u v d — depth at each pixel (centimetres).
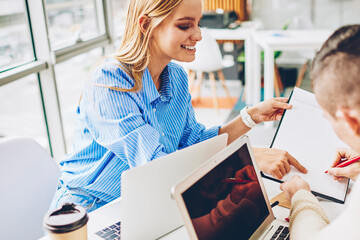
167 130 151
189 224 88
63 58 308
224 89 557
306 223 93
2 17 269
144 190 103
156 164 105
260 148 145
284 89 541
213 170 99
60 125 311
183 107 157
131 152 126
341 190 131
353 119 73
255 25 549
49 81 298
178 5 128
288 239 107
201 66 462
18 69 264
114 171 139
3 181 142
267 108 152
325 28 646
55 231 88
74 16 356
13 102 369
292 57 661
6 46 274
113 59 141
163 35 133
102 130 134
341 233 69
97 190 141
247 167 112
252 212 109
